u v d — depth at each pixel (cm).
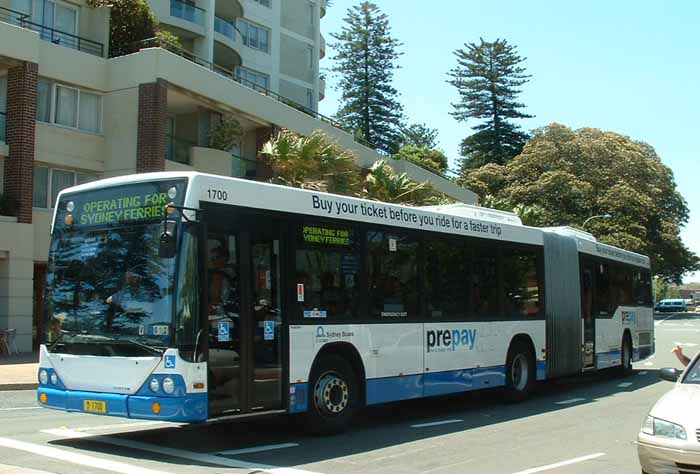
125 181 934
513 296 1476
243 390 916
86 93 2653
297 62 5622
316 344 1025
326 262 1060
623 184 6225
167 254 844
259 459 879
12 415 1242
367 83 6806
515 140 7194
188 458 873
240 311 927
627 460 909
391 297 1165
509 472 832
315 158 2627
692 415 714
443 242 1300
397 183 3000
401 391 1163
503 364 1422
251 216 961
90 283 928
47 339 948
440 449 969
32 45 2417
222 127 2995
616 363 1941
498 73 7212
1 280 2325
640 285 2188
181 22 4206
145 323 870
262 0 5316
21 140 2381
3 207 2352
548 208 6166
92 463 826
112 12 2988
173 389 839
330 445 984
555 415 1308
